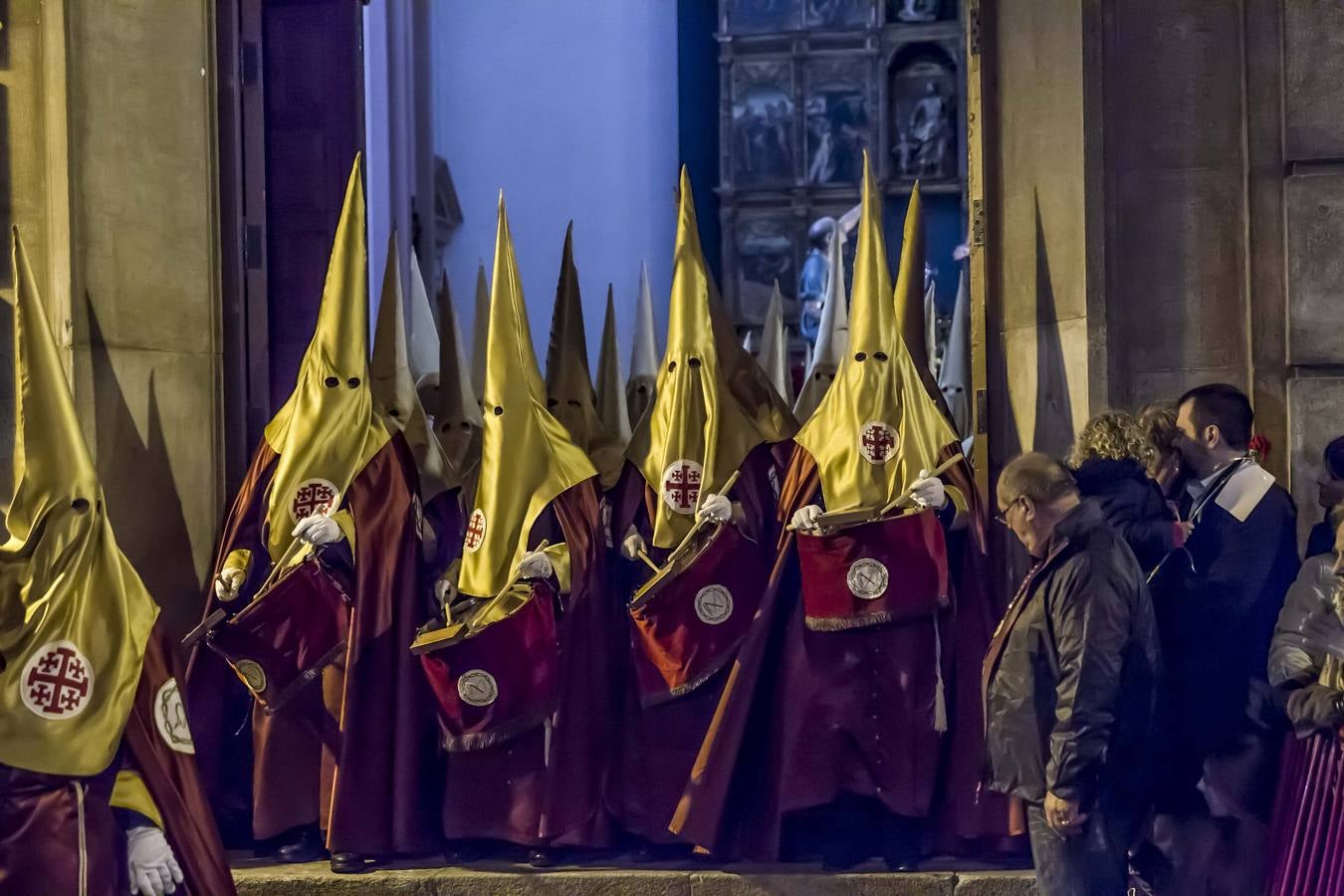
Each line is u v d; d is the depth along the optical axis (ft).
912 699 18.30
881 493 18.57
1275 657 14.07
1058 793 13.30
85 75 18.76
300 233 22.81
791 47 48.06
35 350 13.57
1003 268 20.62
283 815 18.95
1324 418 18.58
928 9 47.78
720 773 18.30
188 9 20.21
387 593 18.79
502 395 19.31
